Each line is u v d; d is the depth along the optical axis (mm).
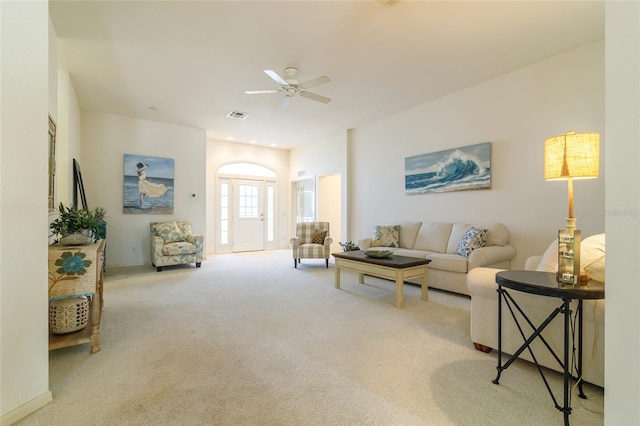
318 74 3832
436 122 4723
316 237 6066
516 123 3787
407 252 4371
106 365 1964
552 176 1792
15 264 1448
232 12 2641
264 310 3121
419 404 1560
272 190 8445
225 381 1779
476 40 3098
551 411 1497
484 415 1468
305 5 2549
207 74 3832
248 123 6008
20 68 1477
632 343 773
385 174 5633
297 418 1455
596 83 3154
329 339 2389
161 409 1520
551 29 2916
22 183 1490
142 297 3588
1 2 1390
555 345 1784
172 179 6027
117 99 4695
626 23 787
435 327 2645
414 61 3525
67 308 2156
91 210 4984
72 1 2490
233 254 7484
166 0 2488
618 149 807
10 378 1417
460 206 4441
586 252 1596
